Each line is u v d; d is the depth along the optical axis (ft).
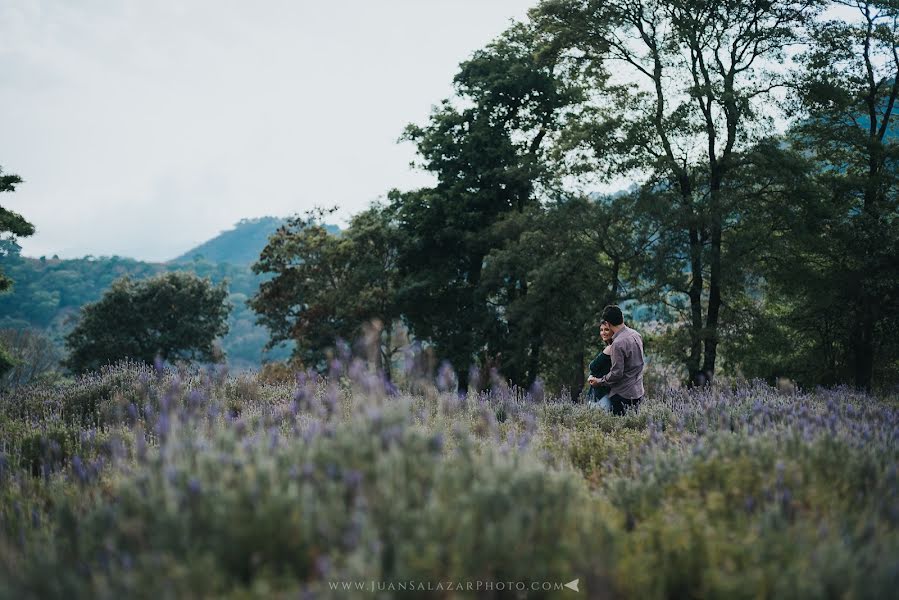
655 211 77.20
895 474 13.09
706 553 10.27
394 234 124.67
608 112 88.79
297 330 138.51
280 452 12.34
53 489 15.51
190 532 9.78
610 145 82.43
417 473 11.35
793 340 86.02
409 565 8.82
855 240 78.43
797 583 8.96
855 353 84.64
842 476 13.66
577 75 101.35
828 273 80.28
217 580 8.58
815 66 82.02
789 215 75.31
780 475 12.63
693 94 77.66
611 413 26.00
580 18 89.81
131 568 8.91
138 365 36.47
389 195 126.93
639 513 13.00
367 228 128.88
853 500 12.69
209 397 25.73
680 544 10.59
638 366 27.20
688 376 75.66
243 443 13.57
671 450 16.80
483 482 11.67
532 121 113.80
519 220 93.20
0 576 9.09
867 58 86.94
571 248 84.43
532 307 87.45
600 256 95.25
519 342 87.86
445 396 21.65
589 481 15.90
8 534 12.71
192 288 229.66
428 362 22.11
